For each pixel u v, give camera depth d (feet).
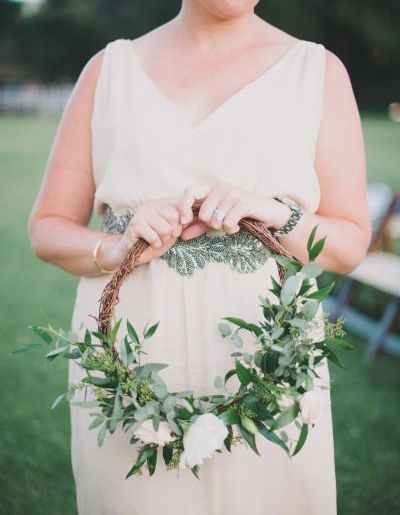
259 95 5.16
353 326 16.19
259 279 5.19
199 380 5.21
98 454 5.41
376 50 121.80
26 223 27.84
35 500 9.68
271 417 4.37
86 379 4.49
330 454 5.55
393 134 69.26
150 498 5.30
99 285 5.53
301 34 114.83
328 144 5.25
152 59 5.49
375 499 9.71
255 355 4.52
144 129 5.21
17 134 66.59
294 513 5.46
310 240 4.49
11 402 12.48
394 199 16.61
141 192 5.26
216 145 5.11
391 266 15.97
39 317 16.83
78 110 5.55
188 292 5.17
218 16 4.99
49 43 133.39
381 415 12.22
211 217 4.68
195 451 4.20
